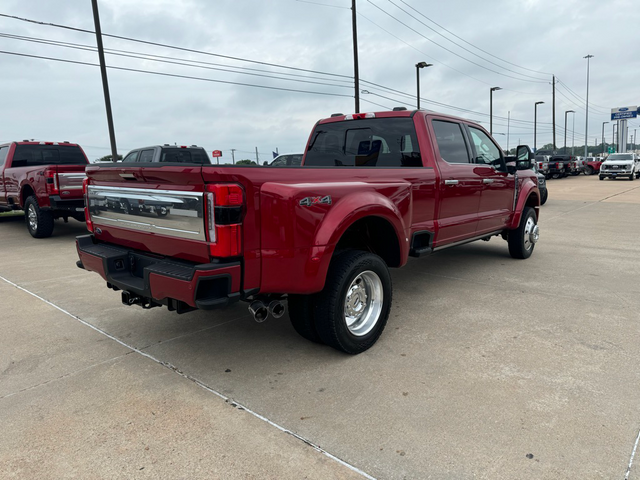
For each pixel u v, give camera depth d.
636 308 4.47
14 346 3.79
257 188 2.83
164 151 11.51
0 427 2.64
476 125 5.59
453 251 7.47
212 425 2.62
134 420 2.68
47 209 8.70
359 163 5.14
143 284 3.19
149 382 3.14
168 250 3.13
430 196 4.44
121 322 4.33
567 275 5.79
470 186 5.10
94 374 3.27
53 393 3.01
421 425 2.57
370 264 3.48
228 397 2.92
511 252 6.71
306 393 2.95
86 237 3.93
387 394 2.91
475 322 4.15
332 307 3.27
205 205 2.74
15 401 2.92
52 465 2.30
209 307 2.70
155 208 3.11
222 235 2.69
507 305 4.62
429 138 4.60
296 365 3.36
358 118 5.09
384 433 2.51
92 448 2.43
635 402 2.76
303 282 3.06
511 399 2.82
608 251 7.34
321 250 3.09
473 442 2.41
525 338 3.76
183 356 3.55
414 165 4.67
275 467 2.26
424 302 4.75
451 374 3.16
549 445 2.37
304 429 2.56
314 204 3.08
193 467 2.27
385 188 3.74
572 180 30.27
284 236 2.94
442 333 3.90
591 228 9.79
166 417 2.71
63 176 8.45
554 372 3.16
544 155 32.28
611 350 3.50
